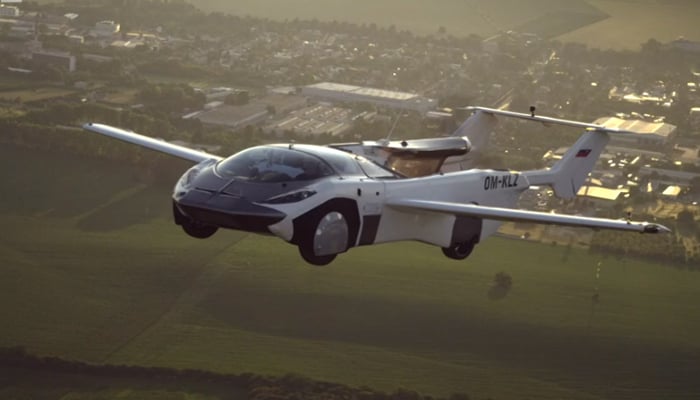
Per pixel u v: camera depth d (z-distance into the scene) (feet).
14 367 510.58
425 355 540.93
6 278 610.65
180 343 543.80
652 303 623.77
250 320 573.74
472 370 530.27
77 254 652.89
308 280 618.03
